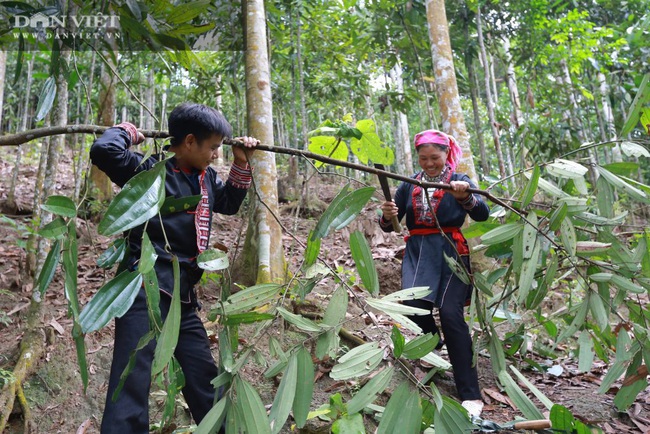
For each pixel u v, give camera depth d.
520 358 3.26
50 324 2.87
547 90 8.05
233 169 2.04
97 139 1.71
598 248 1.88
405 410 1.42
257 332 1.70
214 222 5.49
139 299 1.76
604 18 8.38
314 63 7.43
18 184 6.61
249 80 3.31
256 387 2.54
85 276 3.75
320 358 1.54
